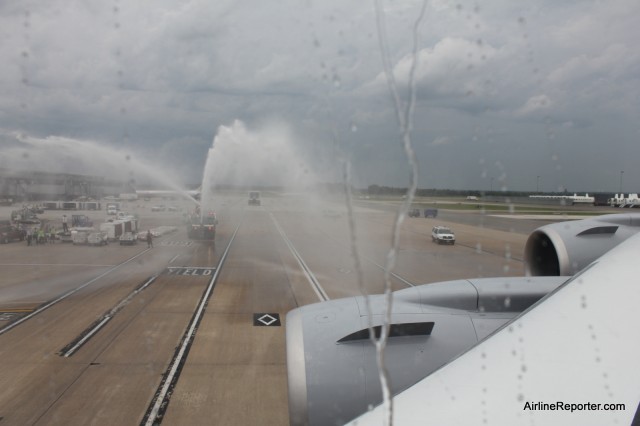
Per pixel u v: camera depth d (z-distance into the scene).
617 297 2.49
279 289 18.81
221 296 17.58
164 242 33.56
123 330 13.39
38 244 32.91
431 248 30.41
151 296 17.50
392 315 5.16
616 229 8.09
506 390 2.15
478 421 2.02
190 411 8.68
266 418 8.48
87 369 10.53
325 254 27.84
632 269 2.66
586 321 2.41
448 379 2.32
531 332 2.45
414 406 2.20
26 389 9.49
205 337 12.84
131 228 36.47
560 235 8.02
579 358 2.23
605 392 2.07
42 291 18.25
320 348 4.89
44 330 13.36
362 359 4.81
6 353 11.48
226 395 9.35
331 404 4.66
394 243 1.89
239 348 12.01
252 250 29.53
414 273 21.94
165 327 13.70
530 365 2.25
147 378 10.10
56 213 58.75
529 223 46.72
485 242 33.72
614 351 2.22
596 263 2.89
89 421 8.24
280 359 11.27
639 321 2.34
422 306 5.38
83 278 20.81
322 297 17.52
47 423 8.16
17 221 43.97
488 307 5.43
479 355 2.43
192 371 10.50
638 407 1.99
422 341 4.97
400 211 1.86
